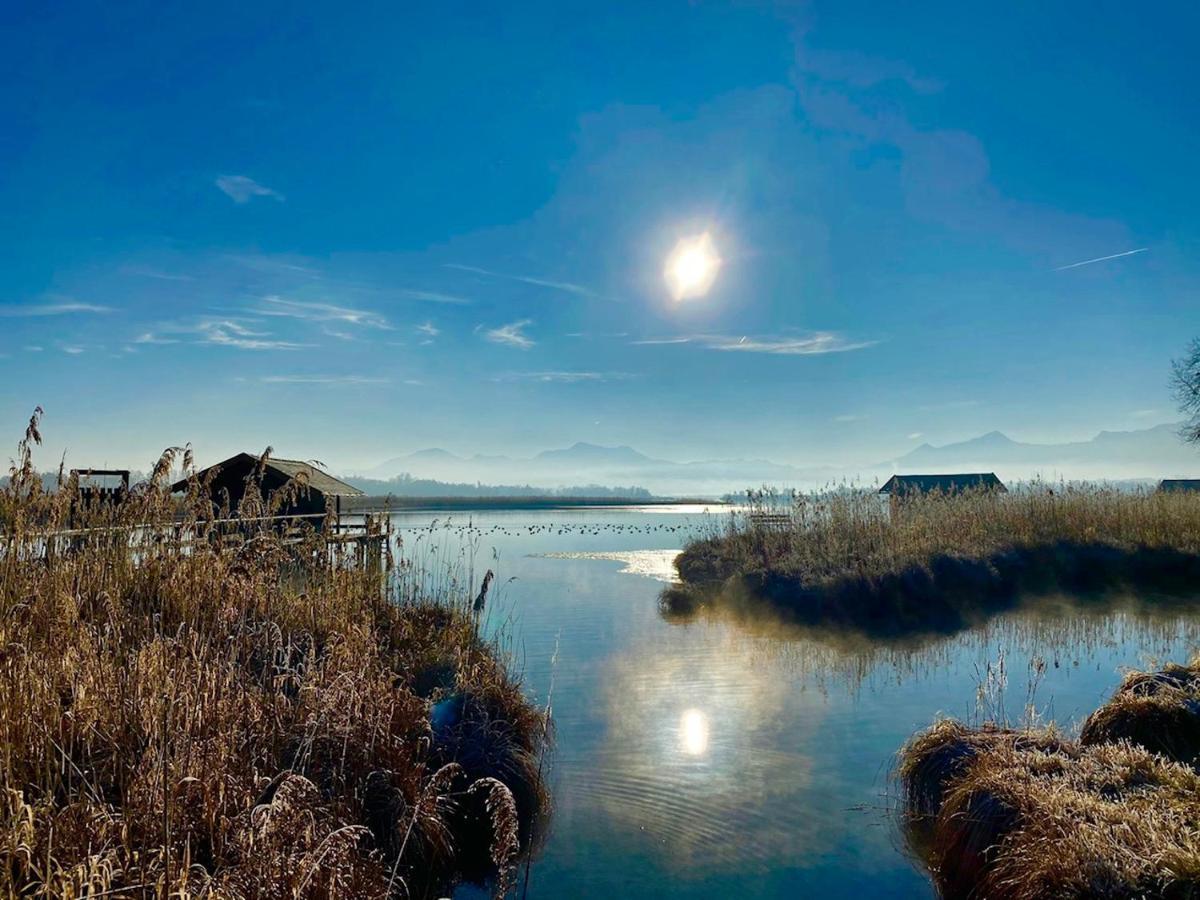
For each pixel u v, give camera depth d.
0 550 8.52
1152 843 5.75
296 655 10.16
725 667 15.00
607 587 26.75
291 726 7.56
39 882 4.74
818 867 7.57
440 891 6.98
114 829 5.47
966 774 8.09
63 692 6.99
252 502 12.05
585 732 11.26
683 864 7.66
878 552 21.77
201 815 5.96
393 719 8.47
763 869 7.52
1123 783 7.12
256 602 10.23
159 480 10.20
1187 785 6.89
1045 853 6.05
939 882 7.28
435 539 48.38
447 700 10.16
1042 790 6.90
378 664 10.12
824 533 24.39
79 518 10.09
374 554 15.85
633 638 17.83
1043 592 21.55
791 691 13.27
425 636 13.26
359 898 5.62
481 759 8.70
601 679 14.12
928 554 21.81
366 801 7.23
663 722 11.65
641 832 8.33
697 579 26.52
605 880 7.36
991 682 13.28
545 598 24.19
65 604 8.05
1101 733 8.81
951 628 18.12
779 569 22.61
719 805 8.89
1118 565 22.72
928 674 14.24
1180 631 17.42
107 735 6.18
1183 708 8.57
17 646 6.43
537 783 8.92
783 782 9.48
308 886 5.13
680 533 58.53
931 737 9.16
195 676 7.16
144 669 6.97
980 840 6.96
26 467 8.58
